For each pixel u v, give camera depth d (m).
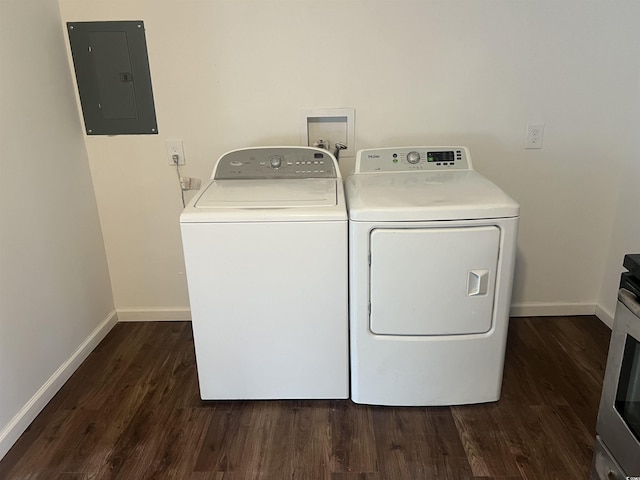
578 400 1.99
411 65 2.21
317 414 1.95
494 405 1.97
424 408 1.97
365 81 2.23
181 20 2.14
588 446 1.76
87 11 2.14
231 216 1.72
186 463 1.72
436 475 1.66
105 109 2.28
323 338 1.90
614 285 2.45
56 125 2.11
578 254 2.51
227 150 2.35
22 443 1.82
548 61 2.20
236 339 1.90
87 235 2.35
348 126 2.31
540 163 2.36
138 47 2.18
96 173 2.38
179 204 2.44
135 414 1.96
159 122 2.30
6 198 1.79
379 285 1.78
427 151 2.18
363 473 1.67
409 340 1.85
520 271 2.54
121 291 2.60
